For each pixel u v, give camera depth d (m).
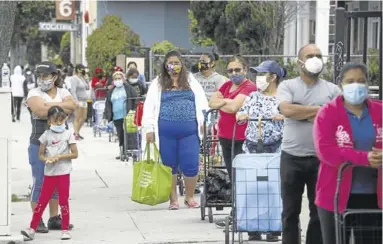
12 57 80.56
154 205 15.23
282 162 10.39
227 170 13.66
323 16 28.89
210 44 39.81
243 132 13.10
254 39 34.00
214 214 14.73
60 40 87.19
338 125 8.54
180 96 14.91
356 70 8.38
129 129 23.16
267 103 12.19
